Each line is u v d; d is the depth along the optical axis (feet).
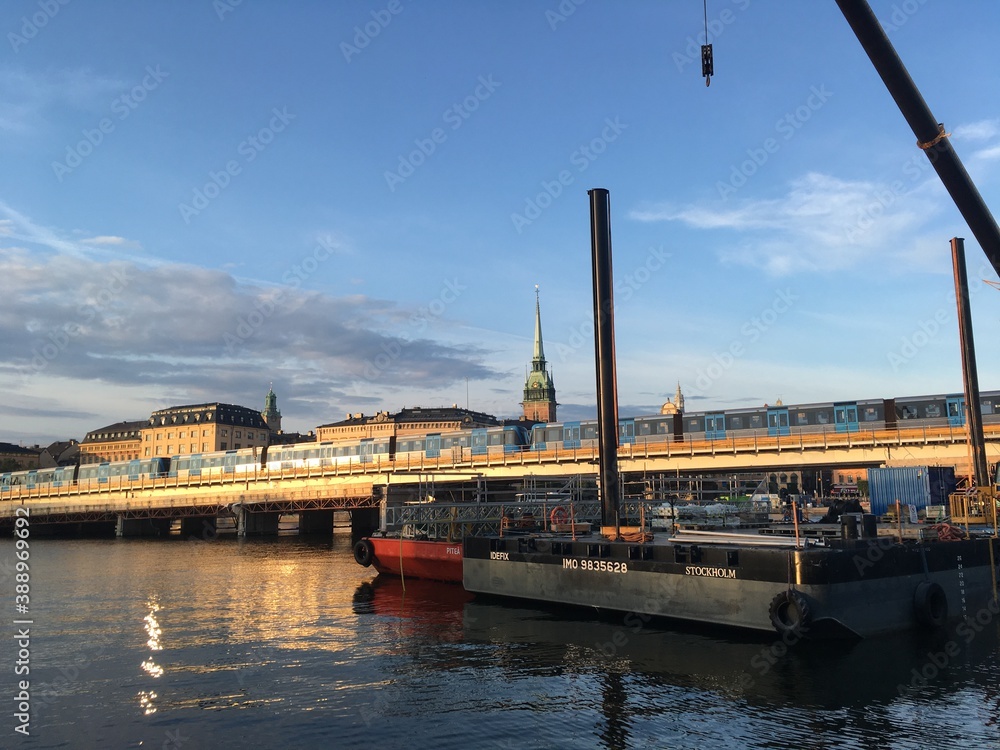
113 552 223.71
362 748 50.39
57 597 120.26
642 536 92.73
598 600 91.35
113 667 72.23
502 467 236.02
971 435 124.77
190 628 91.81
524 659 72.90
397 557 141.49
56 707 59.72
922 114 80.84
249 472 282.56
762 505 139.95
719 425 211.82
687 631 81.66
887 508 128.67
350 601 113.50
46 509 324.19
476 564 109.60
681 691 61.57
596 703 59.00
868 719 54.70
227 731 53.93
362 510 297.74
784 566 73.72
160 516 304.30
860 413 194.08
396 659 74.13
